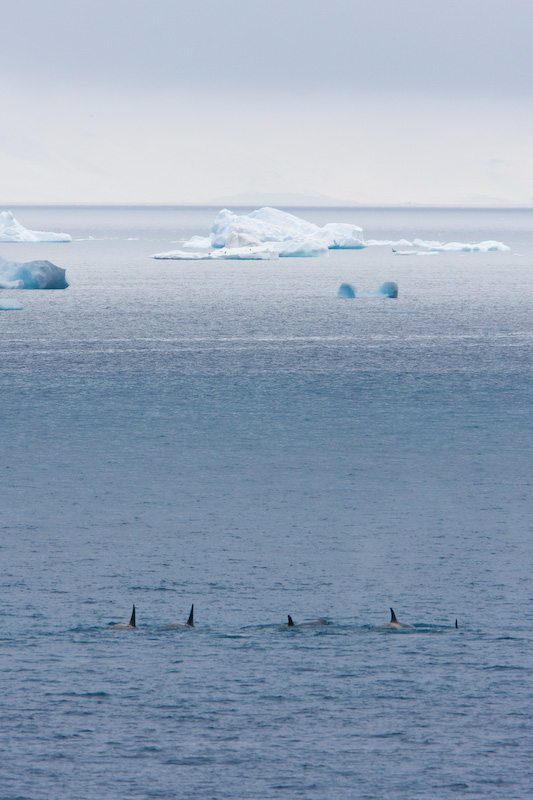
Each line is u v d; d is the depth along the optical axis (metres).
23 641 54.94
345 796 38.34
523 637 56.25
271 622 59.41
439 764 40.66
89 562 72.06
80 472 99.12
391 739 42.78
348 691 47.84
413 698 46.94
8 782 39.00
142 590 65.75
